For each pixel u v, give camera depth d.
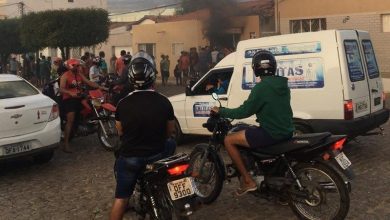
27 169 7.75
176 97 8.88
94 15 26.53
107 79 11.99
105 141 8.88
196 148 5.61
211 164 5.50
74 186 6.67
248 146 4.94
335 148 4.64
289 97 4.91
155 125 3.95
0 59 34.75
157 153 4.02
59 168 7.73
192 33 29.98
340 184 4.51
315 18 21.31
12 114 6.94
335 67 6.89
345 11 20.20
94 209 5.69
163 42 31.98
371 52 7.93
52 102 7.62
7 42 33.69
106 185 6.64
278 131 4.77
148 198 4.09
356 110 7.04
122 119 3.96
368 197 5.59
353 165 7.04
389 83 16.23
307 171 4.75
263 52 4.93
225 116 5.05
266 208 5.42
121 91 9.35
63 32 25.59
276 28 22.81
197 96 8.52
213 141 5.42
